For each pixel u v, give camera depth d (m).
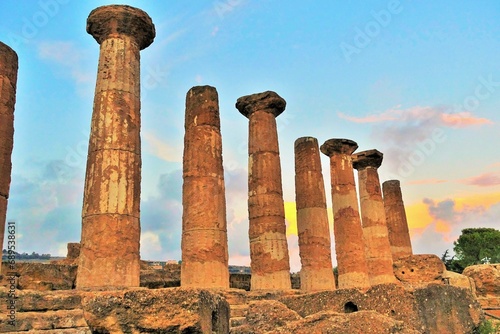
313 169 21.67
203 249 14.72
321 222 20.81
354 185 24.20
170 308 6.18
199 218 15.05
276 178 18.72
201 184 15.39
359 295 9.66
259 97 19.61
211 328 6.74
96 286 11.03
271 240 17.67
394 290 9.08
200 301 6.37
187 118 16.45
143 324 6.05
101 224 11.58
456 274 21.41
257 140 19.16
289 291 16.88
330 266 20.36
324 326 7.24
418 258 20.33
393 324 7.14
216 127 16.28
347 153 24.78
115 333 6.00
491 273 22.69
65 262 22.03
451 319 9.23
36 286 14.56
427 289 9.03
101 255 11.34
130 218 11.98
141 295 6.18
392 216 29.61
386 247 25.83
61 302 9.62
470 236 46.66
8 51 13.55
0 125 12.92
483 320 10.16
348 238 22.77
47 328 8.80
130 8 13.48
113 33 13.28
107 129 12.38
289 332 7.21
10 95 13.45
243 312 13.08
